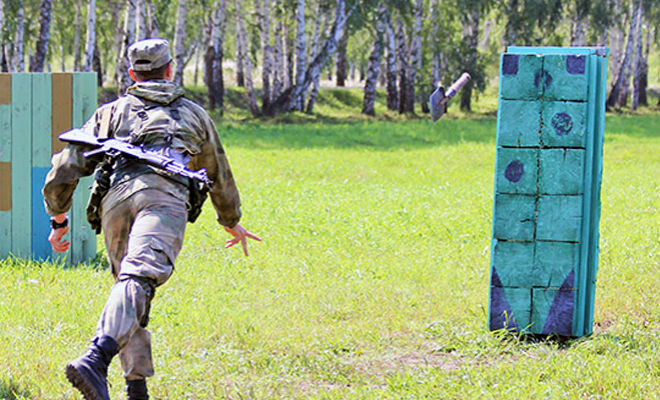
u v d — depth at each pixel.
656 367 9.82
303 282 15.40
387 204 27.27
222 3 81.38
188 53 117.94
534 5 88.56
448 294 14.20
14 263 17.06
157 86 8.30
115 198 7.79
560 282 11.66
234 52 129.62
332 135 62.34
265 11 83.56
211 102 82.94
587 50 11.53
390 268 16.69
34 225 17.58
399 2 84.06
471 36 93.56
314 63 85.38
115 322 6.95
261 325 12.16
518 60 11.52
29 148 17.52
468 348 11.05
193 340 11.32
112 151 7.89
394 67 94.38
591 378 9.46
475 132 67.25
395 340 11.52
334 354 10.79
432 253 18.47
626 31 116.75
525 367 10.03
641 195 29.02
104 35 90.94
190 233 20.56
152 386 9.38
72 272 16.11
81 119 17.61
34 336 11.44
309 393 9.33
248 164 43.41
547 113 11.54
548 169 11.56
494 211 11.66
